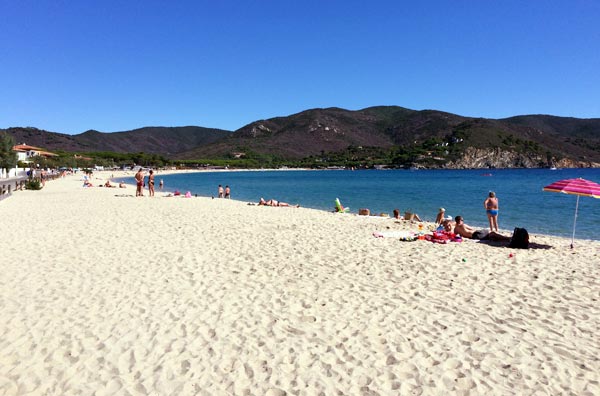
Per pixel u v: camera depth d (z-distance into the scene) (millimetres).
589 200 36312
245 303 7301
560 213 26172
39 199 26172
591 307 7219
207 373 4961
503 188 57406
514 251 11664
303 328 6277
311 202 36156
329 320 6598
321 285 8359
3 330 6004
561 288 8258
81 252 10812
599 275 9180
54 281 8297
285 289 8094
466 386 4746
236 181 87875
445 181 84000
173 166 166500
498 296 7781
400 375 4973
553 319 6699
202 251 11172
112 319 6480
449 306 7246
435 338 5973
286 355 5434
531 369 5117
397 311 6992
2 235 12953
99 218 17078
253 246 11914
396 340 5898
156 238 12875
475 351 5578
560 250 11898
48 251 10867
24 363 5113
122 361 5207
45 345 5578
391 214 27609
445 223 14633
